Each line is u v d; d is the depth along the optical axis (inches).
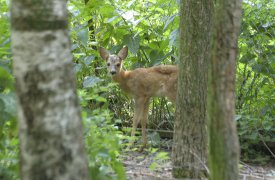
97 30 601.6
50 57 181.8
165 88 589.6
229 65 211.3
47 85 180.7
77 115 187.6
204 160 346.3
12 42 184.9
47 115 179.8
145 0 625.9
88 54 575.8
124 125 630.5
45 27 180.9
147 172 352.5
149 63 618.5
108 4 569.3
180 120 352.2
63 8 186.2
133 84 602.2
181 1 351.9
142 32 591.5
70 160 182.9
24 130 181.8
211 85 213.6
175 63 640.4
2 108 254.2
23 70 181.8
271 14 525.7
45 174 179.5
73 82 189.5
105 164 276.4
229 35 210.4
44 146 179.5
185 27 347.3
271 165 465.1
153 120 616.4
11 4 183.2
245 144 485.4
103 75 637.3
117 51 630.5
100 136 273.6
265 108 502.0
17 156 257.3
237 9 210.8
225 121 211.0
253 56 524.7
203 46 345.1
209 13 345.7
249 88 537.3
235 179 213.5
